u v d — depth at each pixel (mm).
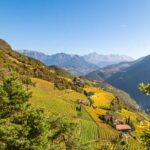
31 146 25250
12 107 29016
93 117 163500
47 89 190500
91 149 36719
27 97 30531
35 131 26875
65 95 199750
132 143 128625
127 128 155375
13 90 29406
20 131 25891
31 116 27266
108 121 164750
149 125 15852
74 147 34750
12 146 25281
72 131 35438
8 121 26516
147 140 15219
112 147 107875
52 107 136500
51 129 33312
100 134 129500
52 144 32156
